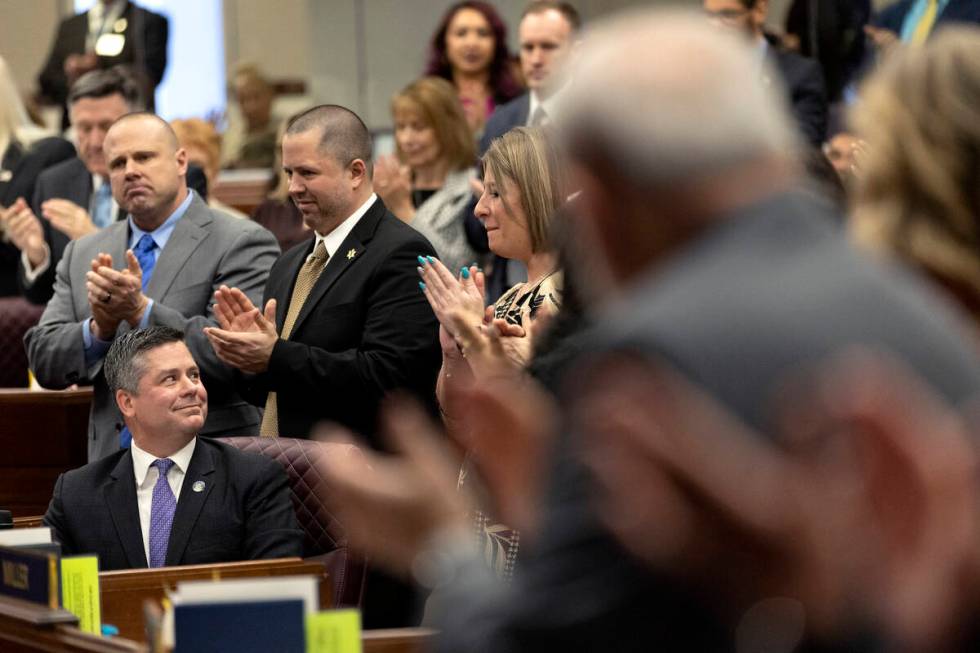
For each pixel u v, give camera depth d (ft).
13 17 84.69
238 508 30.73
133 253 36.32
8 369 47.62
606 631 9.71
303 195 34.68
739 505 8.36
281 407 34.53
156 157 37.17
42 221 47.60
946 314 10.55
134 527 30.78
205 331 33.12
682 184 10.36
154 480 31.24
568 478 9.89
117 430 36.19
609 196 10.67
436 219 42.63
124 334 31.68
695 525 8.50
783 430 9.30
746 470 8.45
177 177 37.65
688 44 10.50
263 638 16.92
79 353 36.42
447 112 45.21
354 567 30.01
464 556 11.09
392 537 10.20
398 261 34.22
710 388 9.61
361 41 71.61
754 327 9.80
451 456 10.48
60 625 20.01
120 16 66.08
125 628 25.00
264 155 70.18
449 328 26.27
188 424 30.99
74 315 38.17
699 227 10.52
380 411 33.35
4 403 40.55
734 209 10.46
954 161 13.12
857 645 8.80
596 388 9.74
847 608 8.70
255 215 49.21
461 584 10.96
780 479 8.48
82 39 66.59
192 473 31.04
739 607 8.83
